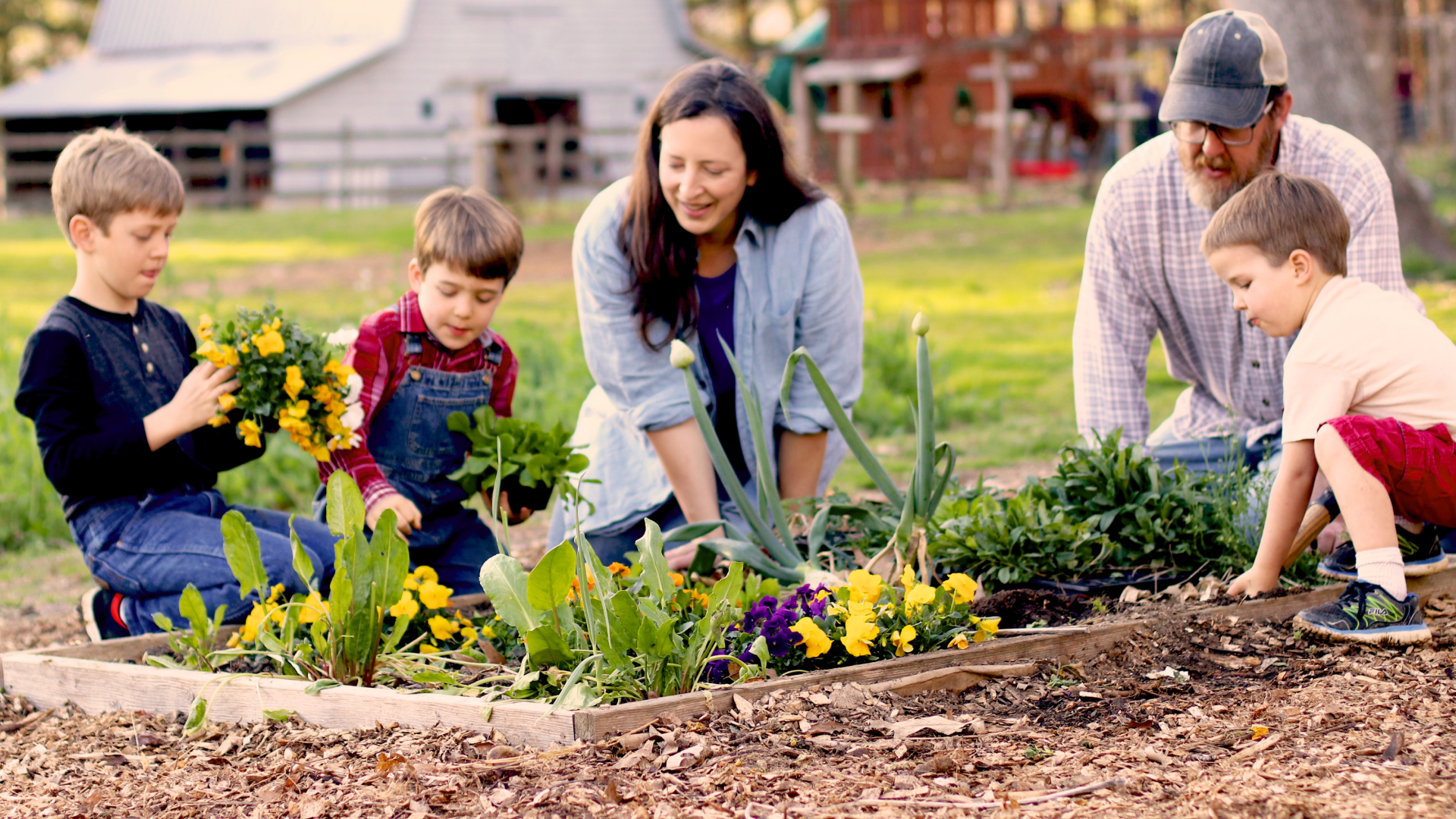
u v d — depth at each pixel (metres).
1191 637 2.96
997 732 2.47
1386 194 3.59
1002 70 18.83
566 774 2.31
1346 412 3.00
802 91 21.28
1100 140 21.75
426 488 3.75
